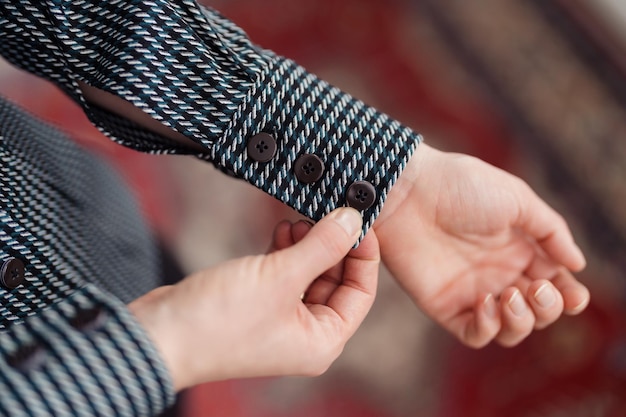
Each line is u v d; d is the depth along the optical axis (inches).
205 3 38.4
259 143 17.3
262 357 16.1
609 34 39.0
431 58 39.1
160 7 16.8
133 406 14.4
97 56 17.2
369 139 17.6
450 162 19.8
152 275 22.1
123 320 14.3
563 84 38.7
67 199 19.4
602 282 33.2
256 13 39.0
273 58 18.1
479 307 20.5
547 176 36.2
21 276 16.9
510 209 20.1
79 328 14.2
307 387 30.6
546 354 31.9
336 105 17.7
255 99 17.3
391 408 30.7
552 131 37.4
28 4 17.0
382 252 20.7
